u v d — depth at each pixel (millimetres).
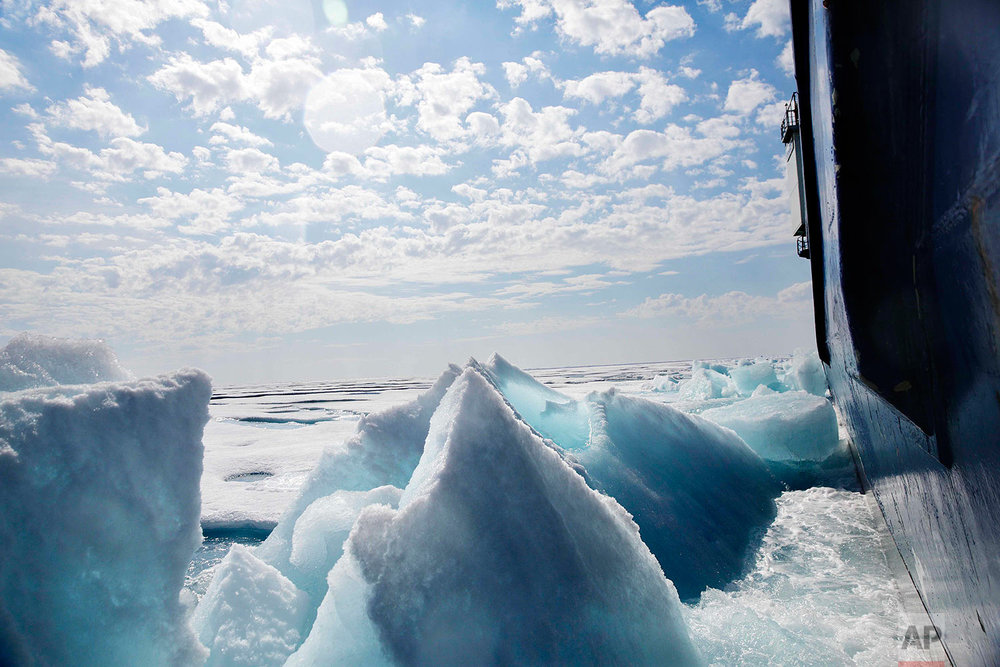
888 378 2758
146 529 1728
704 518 4922
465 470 2244
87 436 1680
